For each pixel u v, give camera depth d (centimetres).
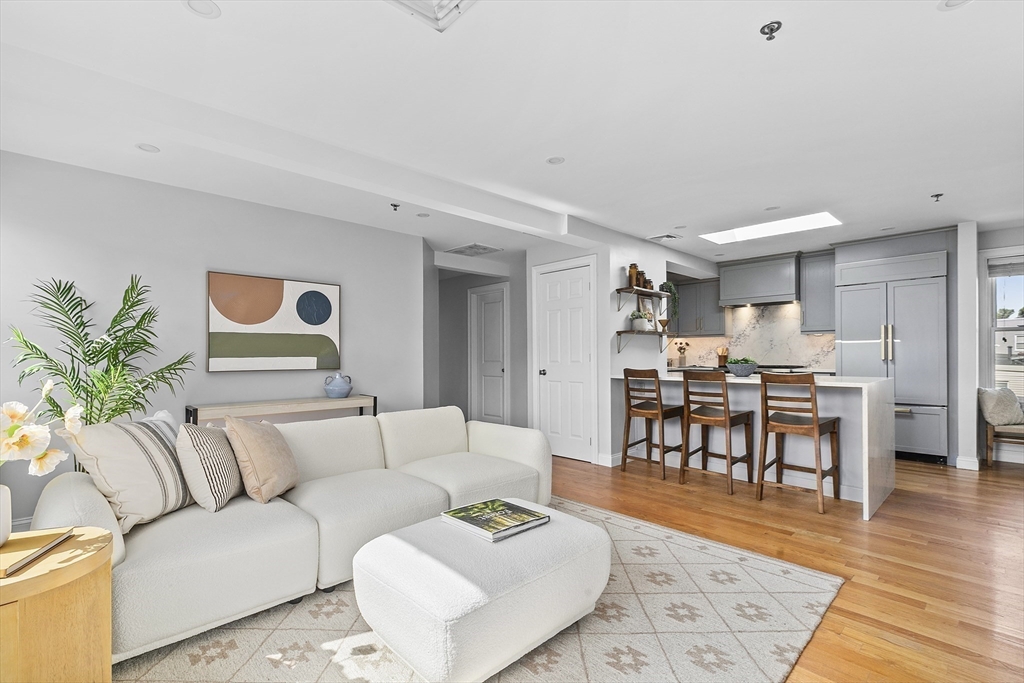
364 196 388
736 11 180
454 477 285
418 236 515
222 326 384
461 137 284
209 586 191
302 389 430
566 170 336
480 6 176
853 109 254
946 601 232
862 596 237
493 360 707
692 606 226
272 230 413
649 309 556
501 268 663
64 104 215
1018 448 509
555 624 189
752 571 261
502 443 342
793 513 354
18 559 130
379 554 189
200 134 245
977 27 189
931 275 504
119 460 200
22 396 305
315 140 288
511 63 212
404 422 330
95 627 140
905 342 519
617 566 267
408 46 199
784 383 370
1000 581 251
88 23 183
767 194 389
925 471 477
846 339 557
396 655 186
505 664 174
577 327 535
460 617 154
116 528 177
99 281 333
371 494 251
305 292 429
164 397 359
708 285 721
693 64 213
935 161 323
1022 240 494
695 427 484
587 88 232
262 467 236
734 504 375
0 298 300
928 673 181
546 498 328
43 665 127
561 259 546
